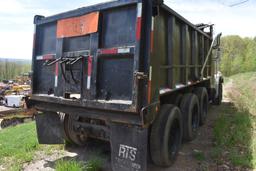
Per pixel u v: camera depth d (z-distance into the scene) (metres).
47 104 4.90
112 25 3.86
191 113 5.90
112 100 3.81
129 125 3.75
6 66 99.69
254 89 17.50
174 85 4.99
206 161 4.88
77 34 4.25
